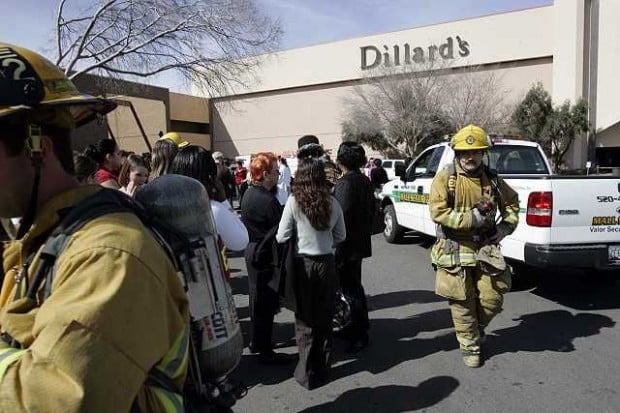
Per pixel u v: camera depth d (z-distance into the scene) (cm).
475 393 349
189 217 145
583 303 546
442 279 387
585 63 3253
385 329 480
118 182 454
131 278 97
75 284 94
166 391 109
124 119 3772
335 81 4628
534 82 3831
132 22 1257
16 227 122
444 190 385
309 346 361
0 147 104
